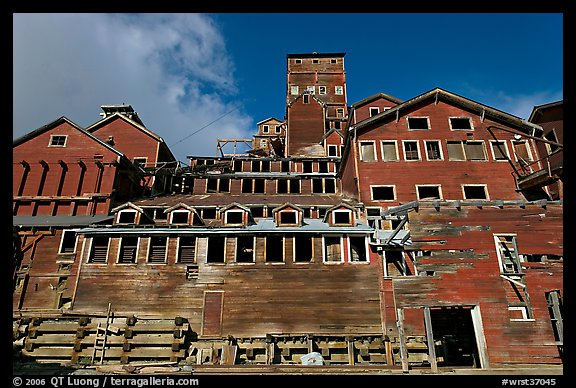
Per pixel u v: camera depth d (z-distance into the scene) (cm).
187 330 1927
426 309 1514
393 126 3025
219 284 2097
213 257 2286
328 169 3694
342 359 1873
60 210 2661
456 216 1641
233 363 1802
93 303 2058
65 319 1938
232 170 3603
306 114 4500
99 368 1563
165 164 3288
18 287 2261
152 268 2134
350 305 2050
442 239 1611
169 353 1816
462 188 2809
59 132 2884
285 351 1869
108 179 2761
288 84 5241
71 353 1791
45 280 2284
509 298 1548
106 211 2644
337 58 5375
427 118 3044
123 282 2103
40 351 1792
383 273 2125
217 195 3234
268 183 3412
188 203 2850
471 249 1598
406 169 2873
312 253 2162
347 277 2106
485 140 2962
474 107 3034
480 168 2867
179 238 2206
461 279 1559
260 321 2020
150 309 2045
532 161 2867
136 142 3466
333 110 5069
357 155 2934
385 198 2861
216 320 2020
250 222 2389
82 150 2844
